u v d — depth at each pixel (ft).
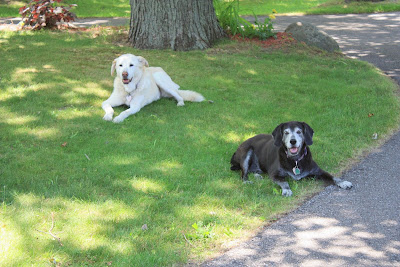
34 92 29.27
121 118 25.96
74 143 22.68
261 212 16.67
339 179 18.95
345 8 77.15
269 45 43.06
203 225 15.58
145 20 40.47
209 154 21.91
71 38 43.55
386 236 14.98
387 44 49.67
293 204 17.34
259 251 14.19
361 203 17.35
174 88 30.17
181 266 13.41
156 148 22.30
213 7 42.73
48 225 15.17
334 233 15.20
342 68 38.29
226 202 17.21
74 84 31.14
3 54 37.11
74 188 17.76
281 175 19.06
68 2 76.43
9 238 14.16
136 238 14.58
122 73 26.81
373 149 22.99
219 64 37.11
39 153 21.30
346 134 24.66
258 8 79.92
